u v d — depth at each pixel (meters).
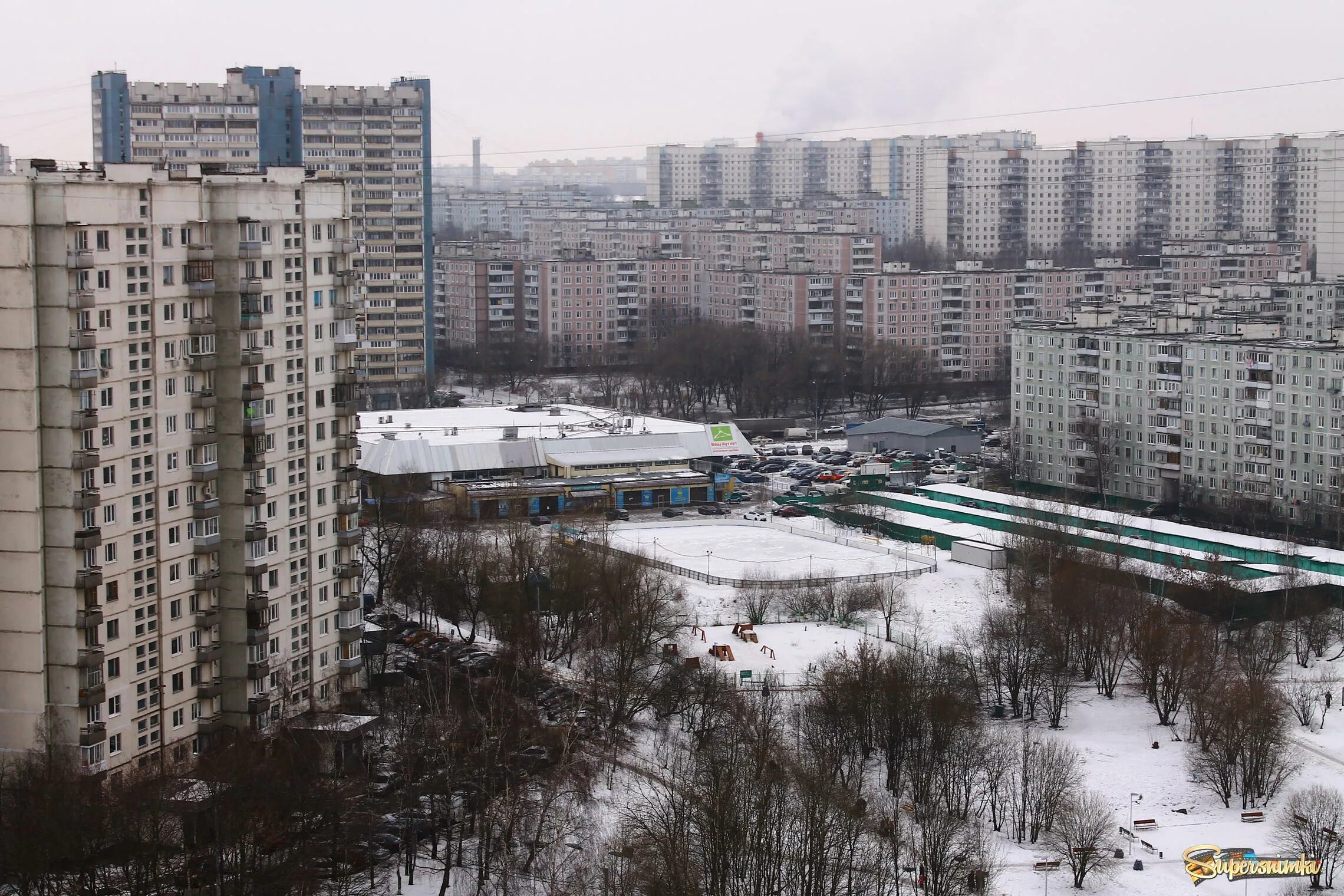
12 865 183.88
